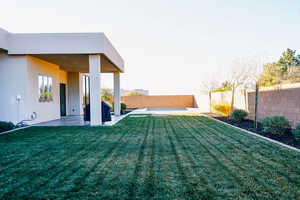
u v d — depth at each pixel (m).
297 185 2.78
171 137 5.96
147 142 5.33
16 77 8.52
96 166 3.54
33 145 5.04
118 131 6.98
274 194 2.54
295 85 6.50
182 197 2.48
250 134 6.42
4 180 2.98
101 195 2.53
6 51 8.45
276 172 3.23
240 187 2.73
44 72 10.02
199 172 3.25
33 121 8.95
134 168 3.44
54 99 11.07
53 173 3.23
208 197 2.47
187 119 10.71
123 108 16.28
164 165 3.58
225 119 10.72
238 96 11.06
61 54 8.45
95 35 8.20
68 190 2.66
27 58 8.53
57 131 7.02
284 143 5.23
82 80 15.09
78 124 8.91
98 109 8.32
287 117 6.87
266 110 8.23
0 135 6.34
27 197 2.50
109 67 12.37
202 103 21.50
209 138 5.81
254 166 3.50
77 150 4.57
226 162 3.72
